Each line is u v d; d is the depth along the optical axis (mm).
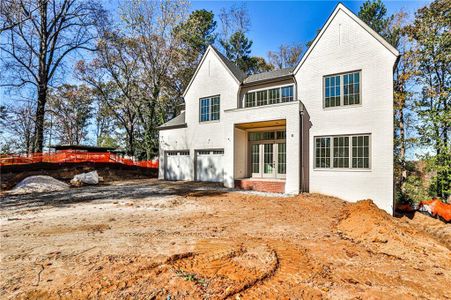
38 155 19688
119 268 3893
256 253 4641
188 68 27875
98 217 7477
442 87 15125
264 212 8227
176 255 4414
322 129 12227
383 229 5797
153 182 17734
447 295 3344
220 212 8188
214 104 17172
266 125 14516
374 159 10891
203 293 3227
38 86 21094
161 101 26969
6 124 26000
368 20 21562
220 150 16906
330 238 5645
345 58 11812
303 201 10156
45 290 3254
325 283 3590
